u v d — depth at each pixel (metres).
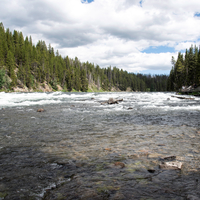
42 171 3.09
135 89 169.12
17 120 8.87
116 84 173.25
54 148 4.47
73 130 6.64
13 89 73.00
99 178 2.79
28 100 23.62
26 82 83.69
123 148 4.42
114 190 2.42
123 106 16.53
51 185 2.60
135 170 3.08
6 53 85.44
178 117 9.86
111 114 11.20
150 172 3.00
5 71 73.75
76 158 3.73
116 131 6.46
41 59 103.00
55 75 106.19
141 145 4.68
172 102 20.94
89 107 15.59
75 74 120.62
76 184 2.61
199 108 14.41
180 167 3.12
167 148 4.38
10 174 2.99
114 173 2.97
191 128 6.93
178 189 2.43
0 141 5.14
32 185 2.61
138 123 8.11
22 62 91.50
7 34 104.56
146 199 2.18
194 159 3.60
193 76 65.38
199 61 57.59
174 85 84.19
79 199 2.21
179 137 5.52
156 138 5.42
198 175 2.86
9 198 2.26
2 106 15.88
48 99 26.27
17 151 4.24
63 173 3.00
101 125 7.64
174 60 80.94
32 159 3.70
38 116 10.26
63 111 12.73
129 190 2.41
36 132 6.30
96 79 147.88
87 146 4.63
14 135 5.86
